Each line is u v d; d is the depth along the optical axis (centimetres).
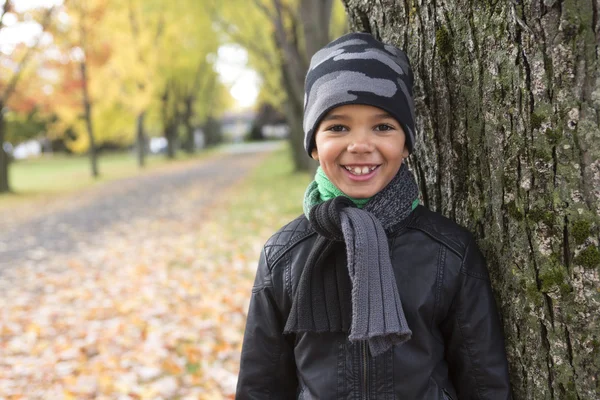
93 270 605
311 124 130
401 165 137
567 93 114
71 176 2138
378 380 130
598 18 109
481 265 132
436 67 142
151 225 894
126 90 2045
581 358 121
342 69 126
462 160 142
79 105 1833
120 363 345
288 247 141
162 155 3712
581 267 118
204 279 526
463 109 138
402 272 131
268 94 1697
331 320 130
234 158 2916
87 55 1691
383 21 156
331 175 130
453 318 132
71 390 313
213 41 1555
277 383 147
